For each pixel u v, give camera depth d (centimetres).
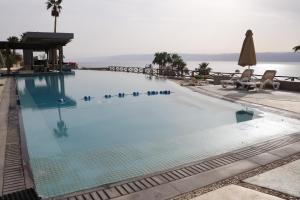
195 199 349
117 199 350
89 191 373
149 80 2181
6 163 459
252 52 1520
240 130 739
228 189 374
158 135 742
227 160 479
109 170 506
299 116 819
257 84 1462
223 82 1583
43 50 3406
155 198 352
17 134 618
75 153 605
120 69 3350
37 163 543
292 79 1416
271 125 747
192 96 1319
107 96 1427
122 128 821
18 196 355
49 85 1892
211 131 756
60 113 1034
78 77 2459
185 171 435
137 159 561
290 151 521
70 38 2539
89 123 885
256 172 429
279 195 357
